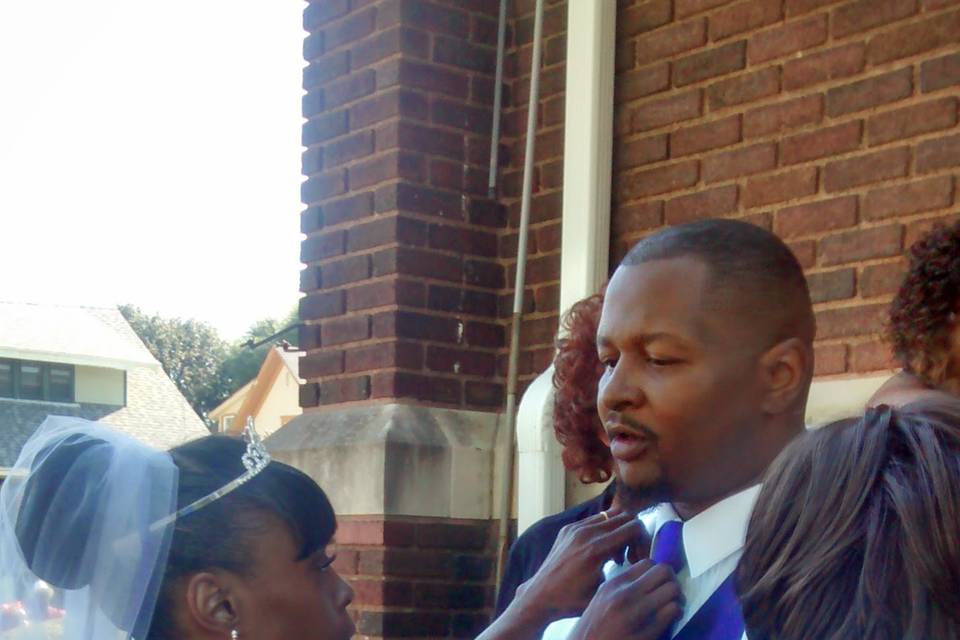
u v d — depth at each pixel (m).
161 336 35.16
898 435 1.13
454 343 3.92
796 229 3.34
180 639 1.67
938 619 1.03
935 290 2.29
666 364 1.52
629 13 3.84
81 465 1.70
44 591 1.70
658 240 1.58
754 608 1.14
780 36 3.44
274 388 19.69
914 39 3.14
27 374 20.58
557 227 3.92
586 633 1.45
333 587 1.78
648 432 1.54
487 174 4.04
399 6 3.89
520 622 1.63
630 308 1.54
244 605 1.67
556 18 4.02
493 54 4.08
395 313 3.81
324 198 4.10
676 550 1.58
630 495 1.60
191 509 1.68
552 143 3.97
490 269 4.02
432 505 3.76
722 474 1.53
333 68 4.11
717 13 3.60
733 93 3.54
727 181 3.53
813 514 1.12
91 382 21.12
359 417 3.85
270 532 1.69
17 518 1.72
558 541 1.73
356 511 3.75
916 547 1.04
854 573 1.08
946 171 3.05
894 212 3.14
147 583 1.65
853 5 3.28
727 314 1.51
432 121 3.94
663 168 3.70
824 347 3.24
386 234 3.86
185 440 1.85
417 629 3.71
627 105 3.82
